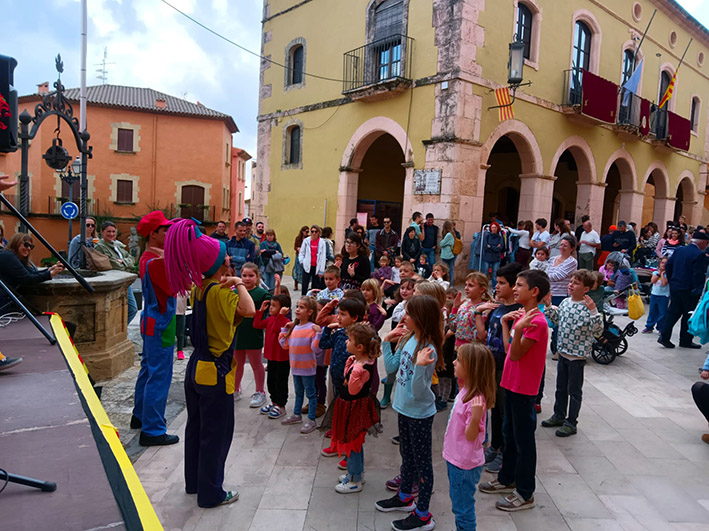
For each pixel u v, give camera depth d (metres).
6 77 3.40
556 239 9.66
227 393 3.23
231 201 33.72
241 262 8.76
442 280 5.88
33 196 24.80
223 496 3.30
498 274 3.86
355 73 13.60
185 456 3.39
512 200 19.42
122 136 26.38
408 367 3.14
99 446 2.08
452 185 11.16
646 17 16.56
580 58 14.59
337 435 3.45
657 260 11.57
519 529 3.10
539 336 3.19
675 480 3.74
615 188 20.89
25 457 1.96
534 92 12.82
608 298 7.38
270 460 3.95
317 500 3.39
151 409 4.11
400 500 3.27
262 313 4.91
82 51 13.75
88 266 6.42
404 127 12.27
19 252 5.02
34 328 4.20
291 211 16.02
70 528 1.52
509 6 11.93
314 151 15.12
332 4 14.38
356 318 3.73
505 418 3.49
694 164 20.72
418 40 11.91
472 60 11.20
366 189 16.00
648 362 6.87
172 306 4.15
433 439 4.31
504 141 17.47
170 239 3.04
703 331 4.88
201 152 27.61
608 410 5.11
